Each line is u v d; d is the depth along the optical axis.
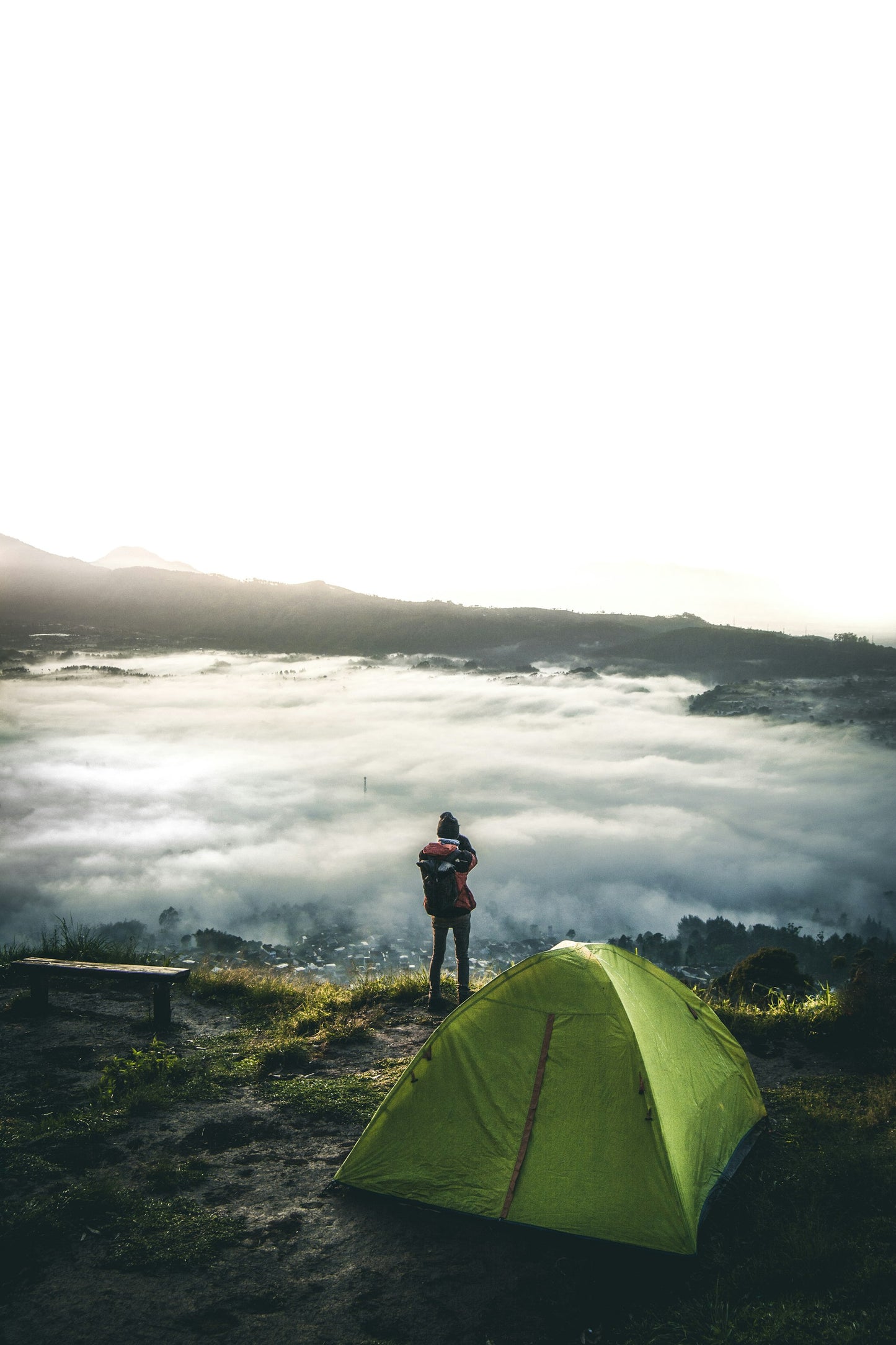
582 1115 4.91
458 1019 5.37
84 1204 4.84
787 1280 4.18
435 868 8.00
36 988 8.09
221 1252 4.50
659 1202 4.58
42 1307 4.06
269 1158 5.45
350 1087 6.43
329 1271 4.36
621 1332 3.92
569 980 5.28
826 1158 5.27
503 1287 4.26
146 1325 3.95
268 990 8.73
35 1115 5.96
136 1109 6.02
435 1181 4.94
